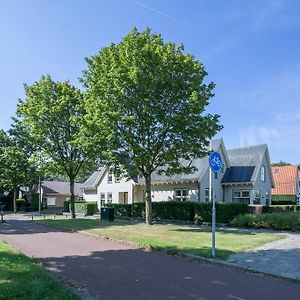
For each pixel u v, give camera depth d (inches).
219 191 1466.5
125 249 581.0
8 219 1429.6
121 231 802.8
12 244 640.4
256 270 412.8
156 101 899.4
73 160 1357.0
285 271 407.2
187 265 450.6
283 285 357.4
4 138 2089.1
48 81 1315.2
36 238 737.0
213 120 907.4
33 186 2322.8
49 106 1300.4
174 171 997.8
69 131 1336.1
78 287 343.3
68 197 2733.8
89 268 430.0
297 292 331.9
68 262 467.5
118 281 366.6
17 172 2114.9
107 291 329.4
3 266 392.2
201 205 1097.4
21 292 293.7
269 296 316.8
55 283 327.0
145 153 912.9
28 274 356.5
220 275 396.5
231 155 1585.9
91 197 2021.4
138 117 928.9
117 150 949.2
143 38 932.0
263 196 1493.6
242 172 1467.8
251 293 325.4
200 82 926.4
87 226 957.8
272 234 751.7
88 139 970.7
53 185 2721.5
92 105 942.4
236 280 374.3
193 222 1112.2
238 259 473.4
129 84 885.2
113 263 460.4
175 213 1179.9
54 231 893.2
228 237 685.3
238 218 976.3
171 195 1481.3
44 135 1323.8
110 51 946.7
